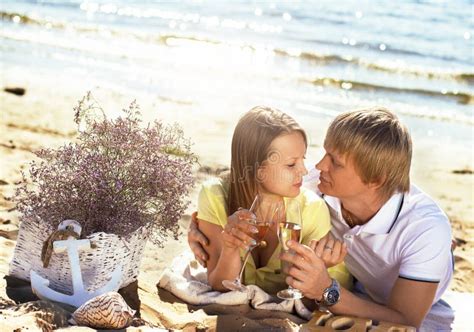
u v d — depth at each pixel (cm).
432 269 373
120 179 376
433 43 1447
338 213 400
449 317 418
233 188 391
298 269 357
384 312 373
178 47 1317
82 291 362
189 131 827
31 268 380
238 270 386
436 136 919
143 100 956
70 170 378
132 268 398
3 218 492
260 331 357
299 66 1222
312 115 950
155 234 493
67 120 823
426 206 384
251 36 1440
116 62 1170
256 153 372
